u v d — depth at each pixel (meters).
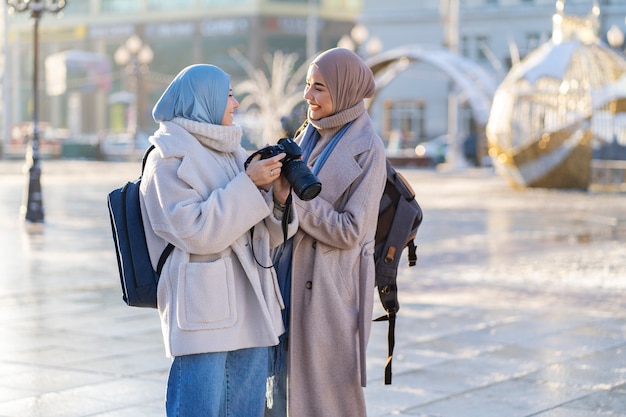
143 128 96.94
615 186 39.38
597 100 37.19
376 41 62.53
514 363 9.61
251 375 5.57
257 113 83.69
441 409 8.05
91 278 14.71
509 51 77.31
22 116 111.31
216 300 5.37
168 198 5.34
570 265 16.84
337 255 5.86
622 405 8.22
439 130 80.50
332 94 5.87
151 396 8.33
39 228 22.00
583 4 68.12
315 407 5.85
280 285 5.89
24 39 111.56
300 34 99.06
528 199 33.12
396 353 9.98
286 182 5.51
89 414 7.82
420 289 14.11
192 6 101.94
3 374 8.99
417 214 6.02
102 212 26.36
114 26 107.12
